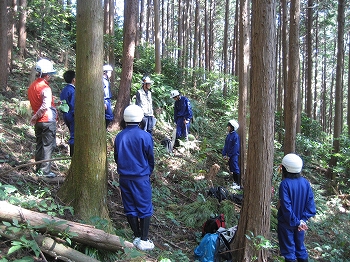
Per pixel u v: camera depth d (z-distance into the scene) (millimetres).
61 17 12781
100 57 3617
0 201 2922
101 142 3672
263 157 3686
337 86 11883
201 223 5059
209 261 3936
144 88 7188
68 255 2842
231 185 7598
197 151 8922
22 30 9969
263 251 3723
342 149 10664
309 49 15789
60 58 11602
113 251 3201
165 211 5223
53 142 4473
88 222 3469
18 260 2400
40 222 2932
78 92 3600
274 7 3586
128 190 3639
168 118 10305
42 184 4160
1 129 5535
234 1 27469
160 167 7016
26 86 7906
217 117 12852
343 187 10219
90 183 3602
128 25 7961
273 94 3668
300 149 11234
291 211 3646
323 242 5906
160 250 3930
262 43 3582
